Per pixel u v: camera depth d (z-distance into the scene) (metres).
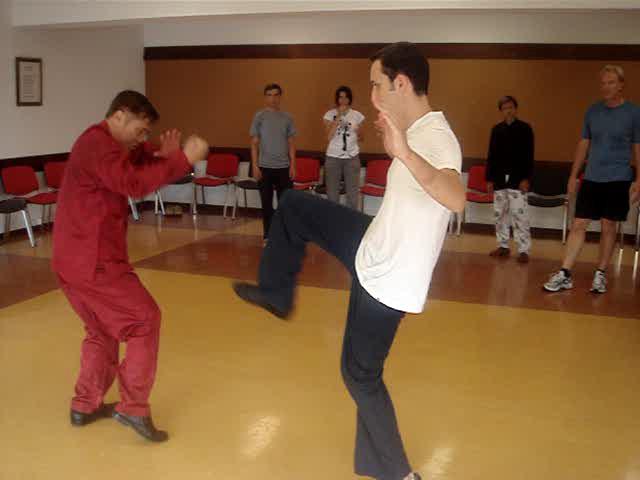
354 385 2.40
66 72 7.73
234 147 8.82
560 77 7.52
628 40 7.29
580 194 5.34
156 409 3.24
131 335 2.86
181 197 9.16
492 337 4.32
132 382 2.87
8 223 6.95
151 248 6.70
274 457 2.83
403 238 2.19
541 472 2.75
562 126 7.59
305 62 8.33
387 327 2.33
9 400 3.31
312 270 5.95
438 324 4.55
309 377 3.64
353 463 2.76
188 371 3.70
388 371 3.74
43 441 2.93
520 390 3.53
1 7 6.82
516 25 7.57
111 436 2.99
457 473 2.73
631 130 5.11
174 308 4.80
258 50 8.51
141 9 6.43
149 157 2.92
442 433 3.06
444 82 7.86
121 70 8.63
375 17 7.97
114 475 2.67
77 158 2.70
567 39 7.46
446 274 5.91
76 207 2.72
